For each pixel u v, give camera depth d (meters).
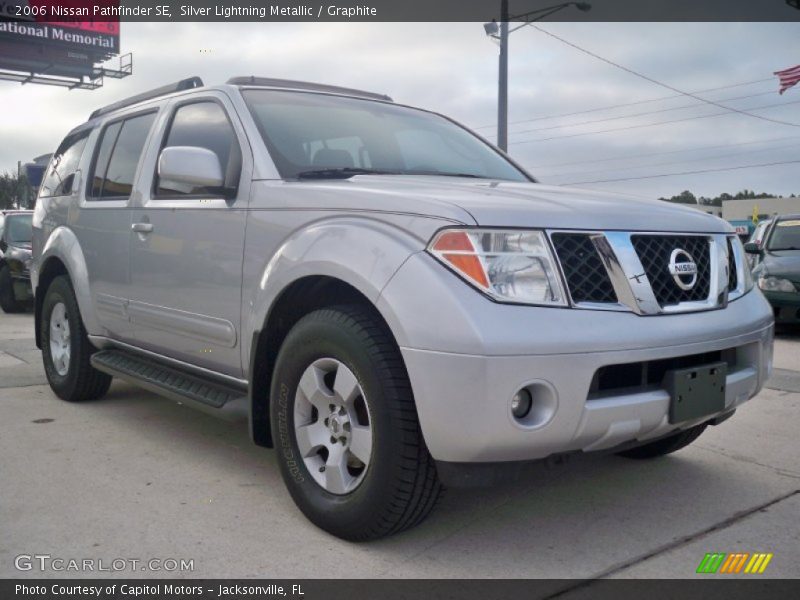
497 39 16.39
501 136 16.44
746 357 3.30
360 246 2.86
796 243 9.81
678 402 2.88
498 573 2.77
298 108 3.99
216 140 3.89
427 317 2.60
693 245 3.17
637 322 2.78
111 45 31.36
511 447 2.58
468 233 2.65
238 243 3.47
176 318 3.90
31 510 3.27
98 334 4.80
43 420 4.76
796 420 5.01
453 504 3.44
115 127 4.99
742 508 3.44
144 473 3.78
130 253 4.30
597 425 2.69
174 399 3.88
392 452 2.73
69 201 5.18
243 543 2.98
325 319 2.96
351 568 2.79
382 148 4.03
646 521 3.28
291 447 3.16
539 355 2.56
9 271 11.75
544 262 2.70
